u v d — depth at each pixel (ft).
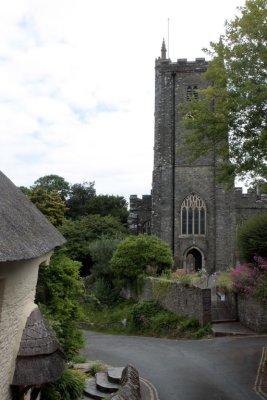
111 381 42.80
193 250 155.84
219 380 44.70
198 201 156.46
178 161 159.22
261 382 43.55
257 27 50.11
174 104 161.89
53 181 223.30
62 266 44.14
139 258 110.22
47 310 40.19
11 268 24.71
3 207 26.73
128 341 74.38
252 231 76.48
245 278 71.61
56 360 27.09
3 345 23.86
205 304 71.97
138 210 174.09
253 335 66.33
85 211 210.38
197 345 63.00
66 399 35.94
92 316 106.01
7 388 24.76
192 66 162.09
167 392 41.39
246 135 51.90
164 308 89.51
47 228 37.50
